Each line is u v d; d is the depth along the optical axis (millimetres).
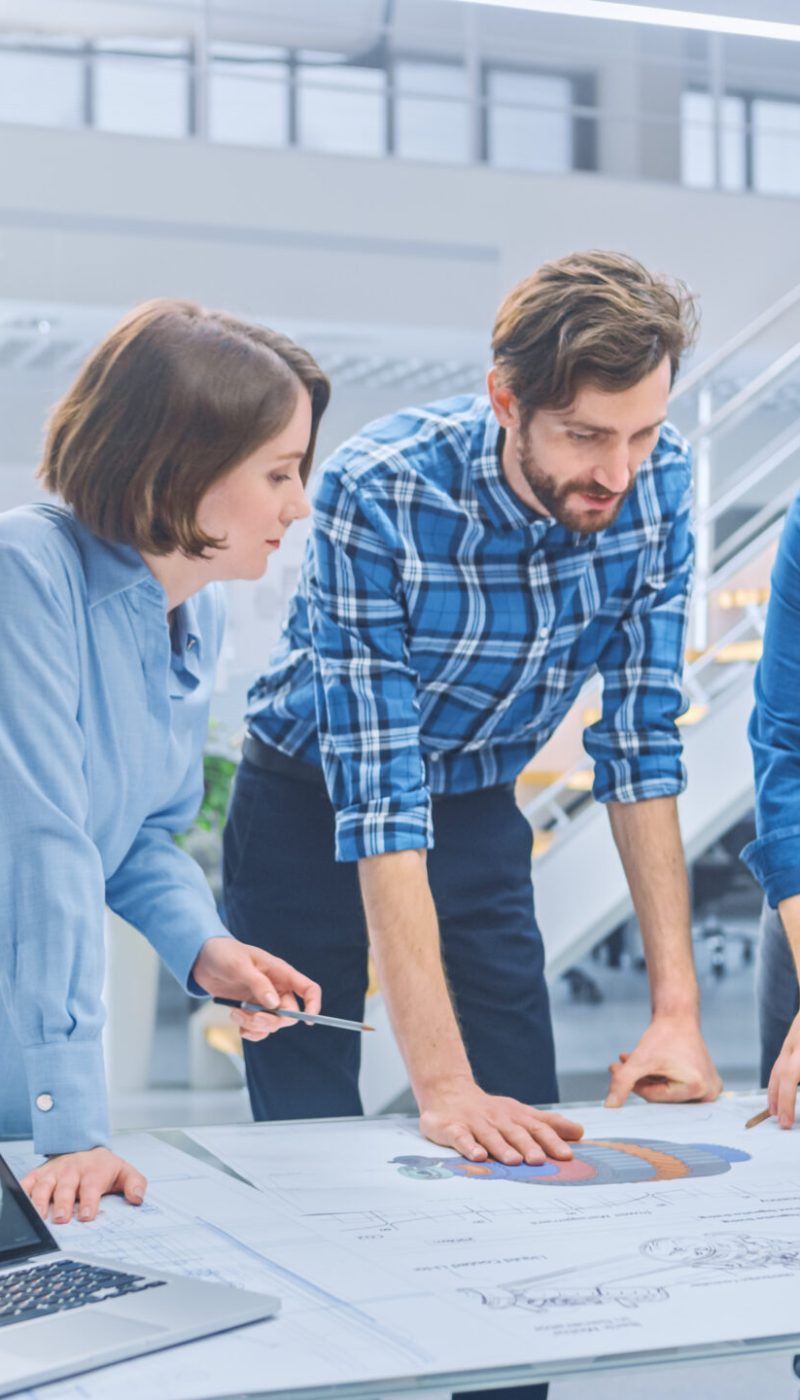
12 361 5715
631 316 1302
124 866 1356
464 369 6445
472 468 1515
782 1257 958
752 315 6863
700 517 4168
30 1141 1244
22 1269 909
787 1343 825
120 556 1223
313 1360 785
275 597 4840
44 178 5668
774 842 1584
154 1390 748
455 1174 1177
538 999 1783
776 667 1610
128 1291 865
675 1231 1019
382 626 1501
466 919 1735
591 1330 828
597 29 7695
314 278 6082
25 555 1161
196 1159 1225
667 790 1612
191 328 1182
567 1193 1122
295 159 6012
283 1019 1277
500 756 1738
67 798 1147
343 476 1504
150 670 1272
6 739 1131
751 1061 5012
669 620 1661
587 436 1346
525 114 7641
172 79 6648
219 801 4773
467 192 6340
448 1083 1329
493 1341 811
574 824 3430
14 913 1126
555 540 1548
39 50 6445
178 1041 5363
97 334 5801
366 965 1790
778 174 7980
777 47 7977
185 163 5859
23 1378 747
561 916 3377
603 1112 1414
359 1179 1161
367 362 6414
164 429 1165
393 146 7109
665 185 6684
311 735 1718
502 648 1591
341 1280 914
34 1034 1113
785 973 1733
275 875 1757
